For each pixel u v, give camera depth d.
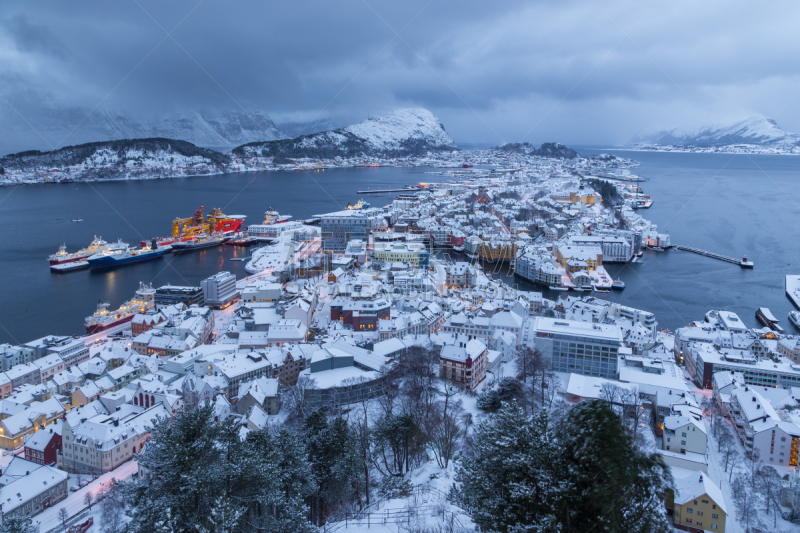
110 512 136.12
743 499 130.88
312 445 109.69
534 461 65.44
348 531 87.81
